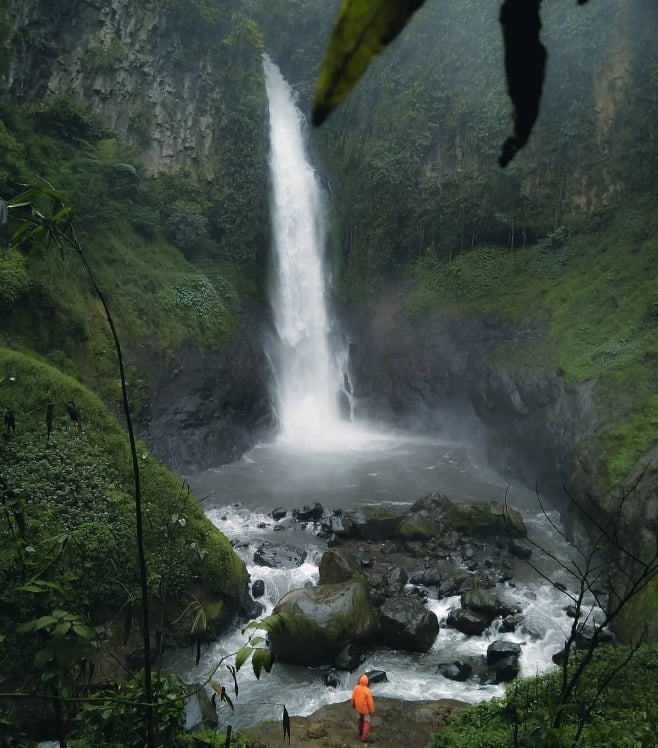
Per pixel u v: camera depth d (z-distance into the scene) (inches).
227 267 1019.3
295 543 620.7
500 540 621.0
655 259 805.2
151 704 122.7
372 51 28.4
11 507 162.7
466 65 1079.6
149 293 867.4
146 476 525.0
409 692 428.1
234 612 505.7
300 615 456.1
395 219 1103.0
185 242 970.7
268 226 1073.5
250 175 1055.0
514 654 449.7
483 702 363.9
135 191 942.4
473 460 890.1
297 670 454.3
